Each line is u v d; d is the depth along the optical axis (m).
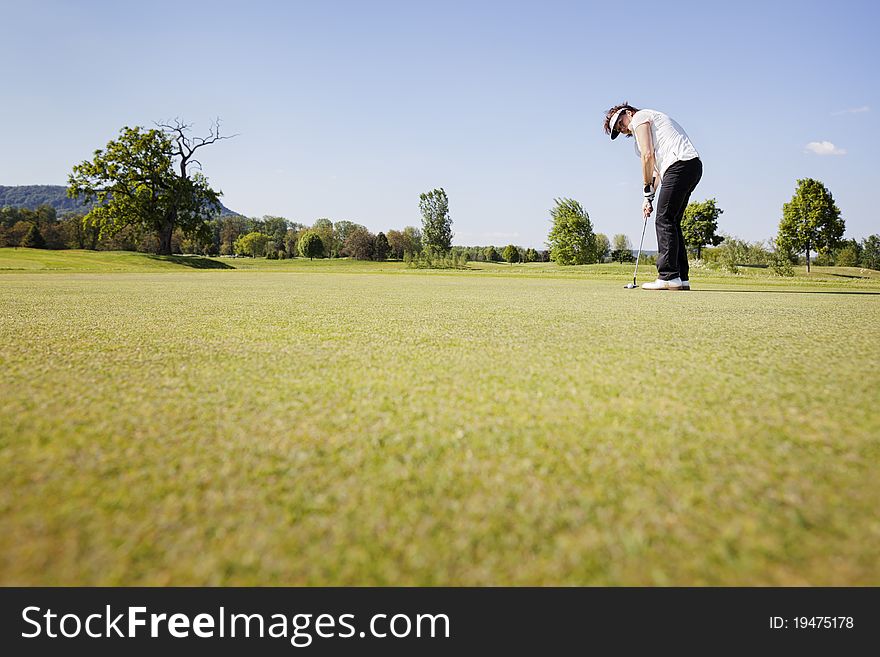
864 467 0.80
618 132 6.01
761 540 0.62
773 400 1.15
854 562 0.58
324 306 3.53
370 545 0.62
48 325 2.45
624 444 0.89
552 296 4.67
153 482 0.76
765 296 4.78
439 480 0.77
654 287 5.91
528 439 0.92
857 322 2.61
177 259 32.38
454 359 1.63
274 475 0.79
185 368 1.50
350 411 1.08
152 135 35.34
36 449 0.88
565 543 0.62
